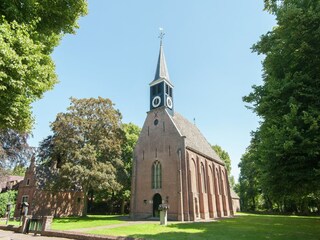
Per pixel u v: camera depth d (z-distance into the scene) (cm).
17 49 732
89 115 3494
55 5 938
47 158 3772
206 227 2083
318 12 1091
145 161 3569
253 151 1551
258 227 2109
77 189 4338
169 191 3144
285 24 1188
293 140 1002
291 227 2120
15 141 2673
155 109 3719
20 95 790
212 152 4709
